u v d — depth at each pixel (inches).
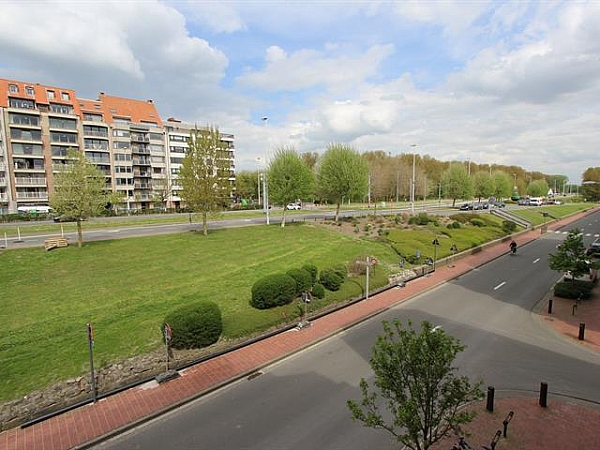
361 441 314.3
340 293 711.1
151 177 2832.2
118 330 506.6
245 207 2753.4
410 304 717.3
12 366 412.8
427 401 237.3
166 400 377.1
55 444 313.0
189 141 1175.0
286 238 1232.8
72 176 902.4
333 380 420.5
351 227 1517.0
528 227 1955.0
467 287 849.5
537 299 748.0
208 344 488.4
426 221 1599.4
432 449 297.7
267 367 454.6
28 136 2201.0
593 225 2133.4
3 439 319.3
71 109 2390.5
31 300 598.9
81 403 368.2
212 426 337.7
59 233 1237.7
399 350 241.1
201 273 791.1
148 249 973.2
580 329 538.0
